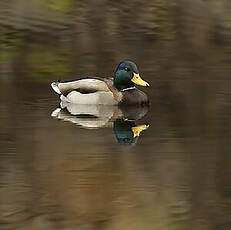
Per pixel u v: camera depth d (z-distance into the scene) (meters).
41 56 30.48
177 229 12.08
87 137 18.02
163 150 16.72
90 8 38.31
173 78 26.14
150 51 31.69
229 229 12.03
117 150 16.69
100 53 31.28
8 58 30.03
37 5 37.94
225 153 16.45
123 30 35.75
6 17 36.59
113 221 12.50
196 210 12.80
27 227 12.02
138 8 38.44
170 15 37.56
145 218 12.26
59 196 13.56
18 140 17.61
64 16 37.31
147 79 25.97
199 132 18.53
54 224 12.33
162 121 19.97
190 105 21.92
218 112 20.92
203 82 25.36
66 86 23.27
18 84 25.33
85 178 14.55
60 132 18.52
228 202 13.34
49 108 21.75
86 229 11.95
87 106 22.77
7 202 13.23
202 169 15.20
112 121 20.14
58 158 15.98
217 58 30.08
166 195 13.66
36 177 14.59
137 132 18.59
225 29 35.47
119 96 22.81
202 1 38.47
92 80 23.48
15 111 21.09
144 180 14.45
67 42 33.38
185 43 33.38
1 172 14.97
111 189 13.92
